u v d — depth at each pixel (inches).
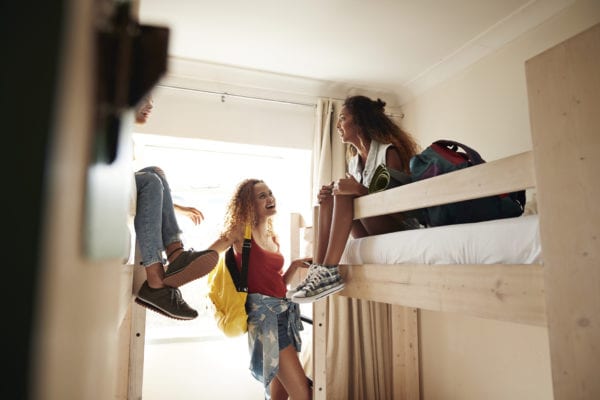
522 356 72.4
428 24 79.2
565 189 31.9
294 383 73.5
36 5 5.5
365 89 108.9
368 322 96.5
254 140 102.0
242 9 74.5
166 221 61.7
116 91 10.3
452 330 88.9
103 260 10.0
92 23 7.5
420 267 49.1
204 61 94.1
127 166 14.5
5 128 5.1
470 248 42.4
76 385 7.4
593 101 30.4
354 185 62.4
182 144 101.5
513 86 79.5
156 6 73.4
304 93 107.0
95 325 9.6
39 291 4.9
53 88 5.4
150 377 89.8
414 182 51.3
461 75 93.0
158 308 57.6
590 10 66.4
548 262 32.8
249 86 102.3
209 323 103.4
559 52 32.9
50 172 5.1
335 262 62.0
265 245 84.0
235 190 84.7
